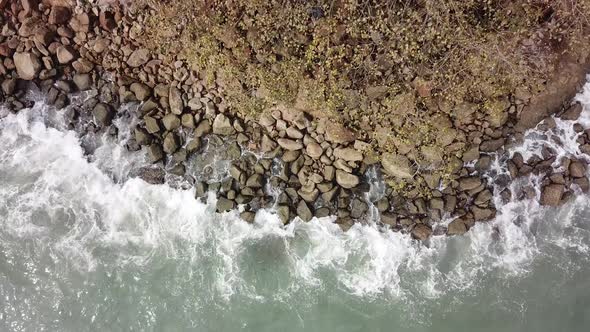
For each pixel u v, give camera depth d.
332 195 6.95
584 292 6.83
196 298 6.95
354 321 6.84
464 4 5.63
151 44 6.80
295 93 6.63
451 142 6.69
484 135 6.73
